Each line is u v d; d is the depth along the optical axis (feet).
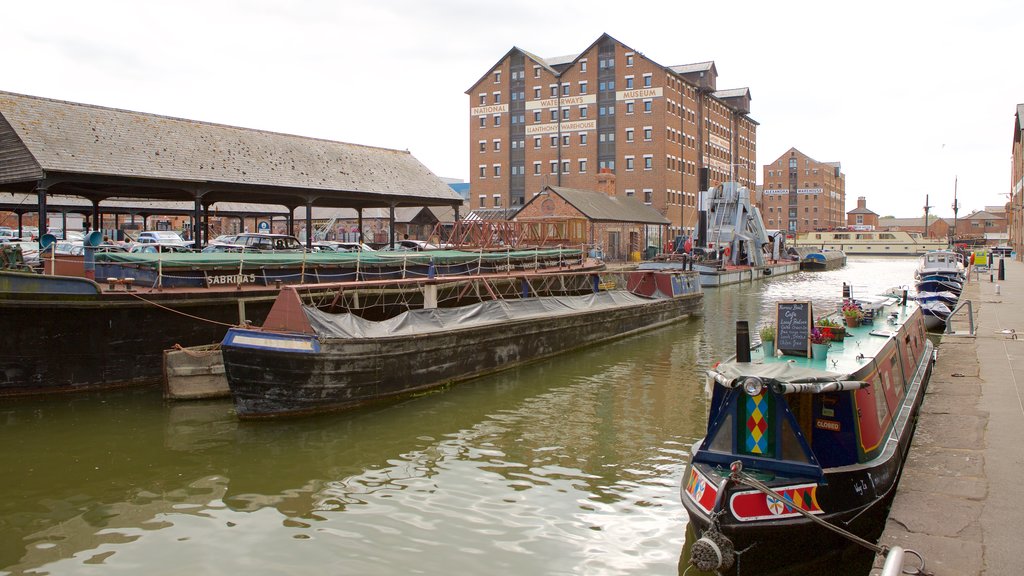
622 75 239.30
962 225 499.10
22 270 59.82
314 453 42.50
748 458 28.02
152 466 40.24
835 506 27.17
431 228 213.87
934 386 45.24
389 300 74.54
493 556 29.55
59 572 28.50
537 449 43.11
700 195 187.62
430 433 46.37
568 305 78.54
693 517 26.73
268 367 48.06
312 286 53.47
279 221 214.48
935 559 22.40
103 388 56.70
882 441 31.99
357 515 33.68
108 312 56.24
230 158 87.04
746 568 26.37
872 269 233.14
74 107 77.51
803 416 29.66
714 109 286.66
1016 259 233.35
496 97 262.47
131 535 31.71
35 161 66.44
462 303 84.12
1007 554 22.61
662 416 50.29
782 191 442.09
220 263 63.46
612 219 193.06
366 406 52.65
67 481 38.01
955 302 90.53
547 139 253.44
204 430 46.85
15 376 53.72
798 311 33.81
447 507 34.53
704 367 67.92
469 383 60.80
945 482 28.81
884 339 39.73
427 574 28.12
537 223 128.26
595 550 30.07
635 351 76.89
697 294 107.34
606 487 36.96
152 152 78.89
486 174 266.16
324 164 100.22
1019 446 33.01
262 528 32.37
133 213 141.49
